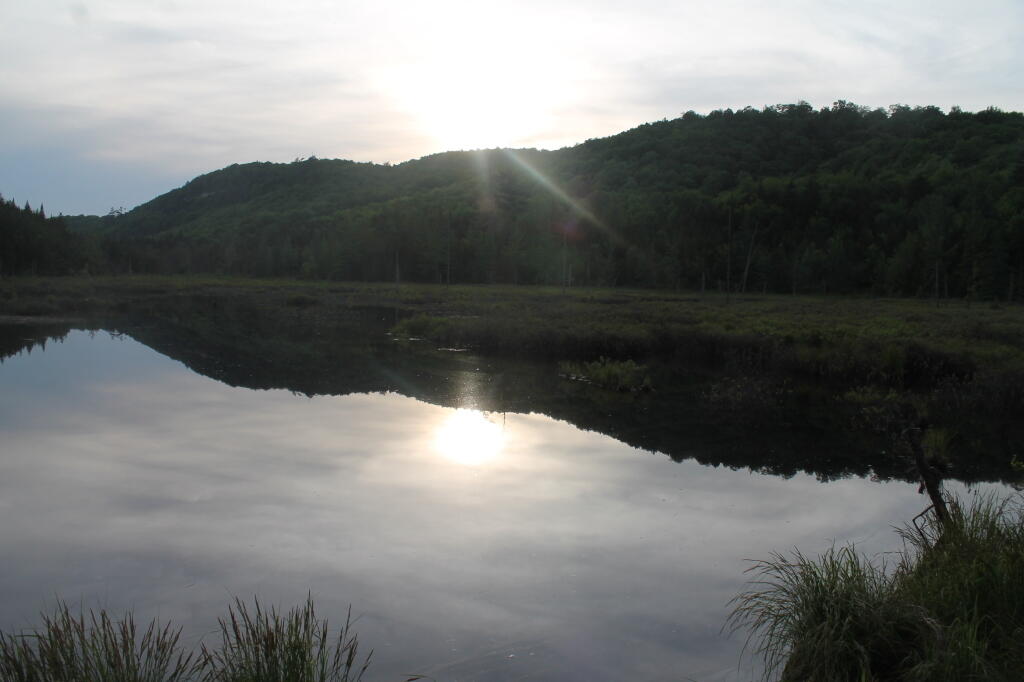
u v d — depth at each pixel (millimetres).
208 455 10578
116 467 9938
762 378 17250
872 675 4309
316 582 6332
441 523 7793
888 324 27734
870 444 11656
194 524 7773
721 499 8703
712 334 22406
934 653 4156
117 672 4184
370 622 5613
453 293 59719
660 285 71062
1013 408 14016
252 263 103188
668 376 18953
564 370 19344
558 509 8281
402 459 10422
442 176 169125
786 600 5148
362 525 7734
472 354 23312
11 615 5723
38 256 76812
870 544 7160
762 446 11484
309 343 25953
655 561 6789
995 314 35344
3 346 23875
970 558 5258
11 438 11547
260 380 17625
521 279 82188
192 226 173000
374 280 88625
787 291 67062
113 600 6016
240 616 5680
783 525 7789
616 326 25641
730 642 5273
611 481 9438
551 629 5492
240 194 197875
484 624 5570
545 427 12719
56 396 15188
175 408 14086
